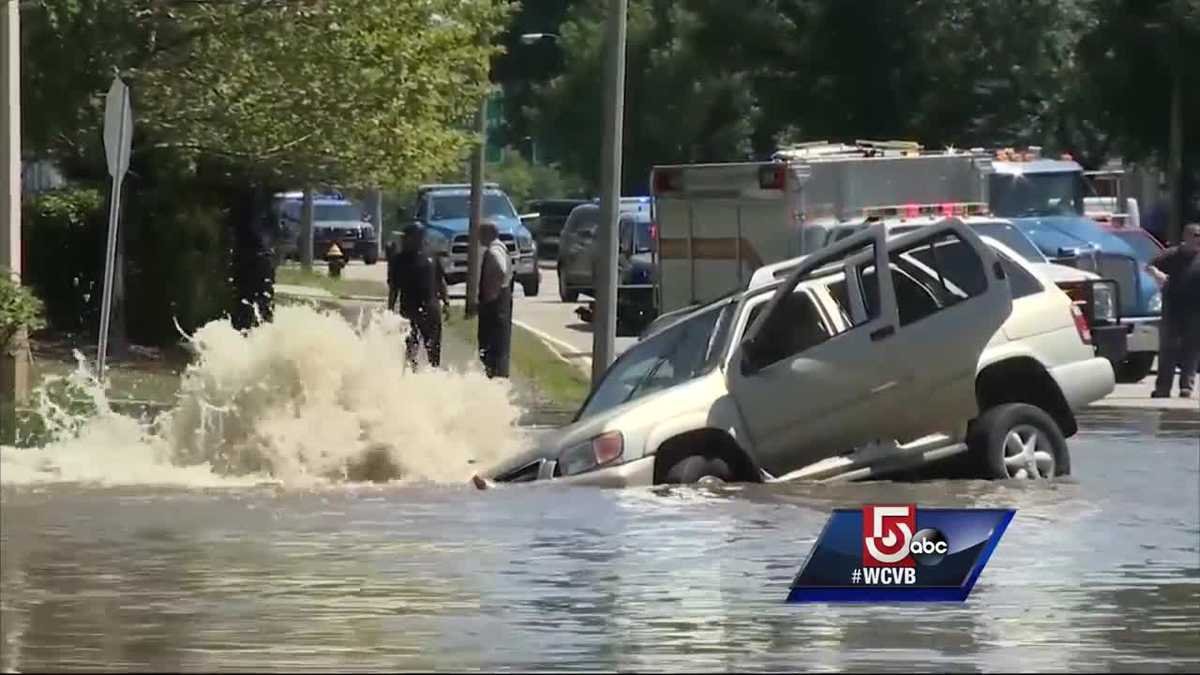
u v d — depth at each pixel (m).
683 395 36.19
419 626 23.55
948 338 37.34
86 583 26.23
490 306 59.00
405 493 35.94
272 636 22.91
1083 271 63.00
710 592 25.97
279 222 123.06
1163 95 113.81
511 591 25.91
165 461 39.72
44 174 79.81
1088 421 52.84
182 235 65.50
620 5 55.78
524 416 52.69
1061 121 127.31
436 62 66.25
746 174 64.88
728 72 143.75
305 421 39.50
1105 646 23.00
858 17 128.50
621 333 86.62
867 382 36.97
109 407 45.56
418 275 58.28
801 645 22.73
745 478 36.31
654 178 69.00
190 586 25.94
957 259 38.00
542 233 153.12
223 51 61.41
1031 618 24.67
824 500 34.44
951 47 127.56
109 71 59.28
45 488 36.06
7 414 42.16
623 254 96.38
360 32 63.03
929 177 63.88
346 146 65.19
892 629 23.81
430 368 43.41
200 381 40.12
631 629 23.56
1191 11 109.06
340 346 40.28
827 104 130.38
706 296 67.56
